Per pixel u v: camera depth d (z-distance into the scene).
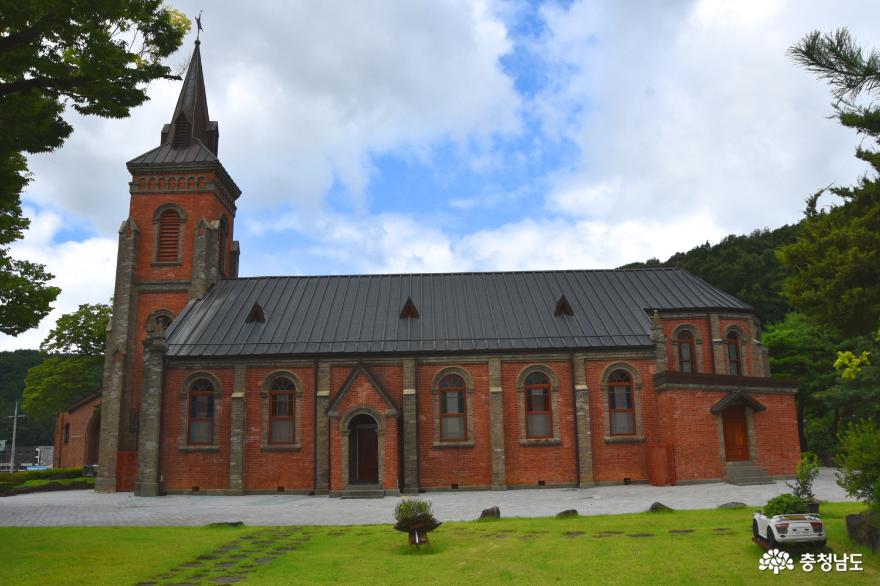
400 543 17.48
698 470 32.56
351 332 36.72
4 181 16.62
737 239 80.75
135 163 42.06
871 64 12.04
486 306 38.84
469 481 34.12
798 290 16.19
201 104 45.81
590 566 13.98
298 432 34.75
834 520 18.00
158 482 34.09
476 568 14.28
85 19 14.13
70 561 15.30
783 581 12.52
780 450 33.78
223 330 37.06
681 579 12.81
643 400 34.88
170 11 16.00
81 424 60.19
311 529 20.42
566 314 37.88
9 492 39.53
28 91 15.46
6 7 13.38
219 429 34.84
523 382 35.19
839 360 15.22
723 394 33.81
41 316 22.41
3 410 99.81
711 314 38.19
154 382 34.72
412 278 42.00
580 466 33.94
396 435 32.81
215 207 42.53
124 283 40.56
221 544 17.61
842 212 15.96
